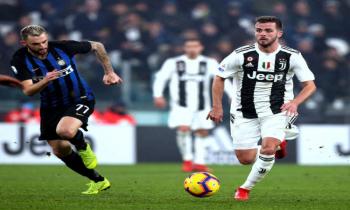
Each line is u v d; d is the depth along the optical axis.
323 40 70.25
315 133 57.78
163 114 61.25
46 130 27.67
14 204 24.22
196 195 25.59
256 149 27.20
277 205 24.33
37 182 35.00
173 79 48.06
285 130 27.06
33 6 73.00
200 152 46.62
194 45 47.66
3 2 72.81
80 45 27.62
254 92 26.52
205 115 47.16
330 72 67.62
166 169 48.03
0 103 59.16
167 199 26.31
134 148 56.69
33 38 25.67
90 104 28.00
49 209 22.81
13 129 54.59
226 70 26.41
